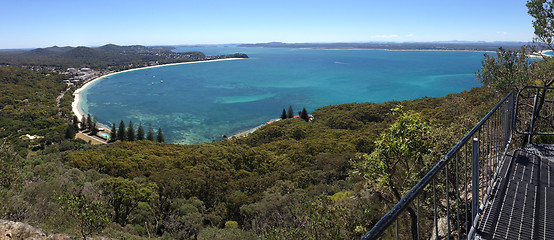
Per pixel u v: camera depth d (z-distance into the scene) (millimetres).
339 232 6996
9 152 10125
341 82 140375
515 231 2262
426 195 6617
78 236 7738
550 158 3486
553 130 6914
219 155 32344
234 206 18234
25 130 66562
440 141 6836
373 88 121188
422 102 55938
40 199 10102
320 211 7230
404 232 6527
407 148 6527
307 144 35094
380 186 7227
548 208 2488
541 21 7559
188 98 113688
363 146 33438
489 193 2922
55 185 12297
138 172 27625
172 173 24047
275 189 19891
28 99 102188
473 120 9148
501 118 3990
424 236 6109
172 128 74250
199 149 40594
